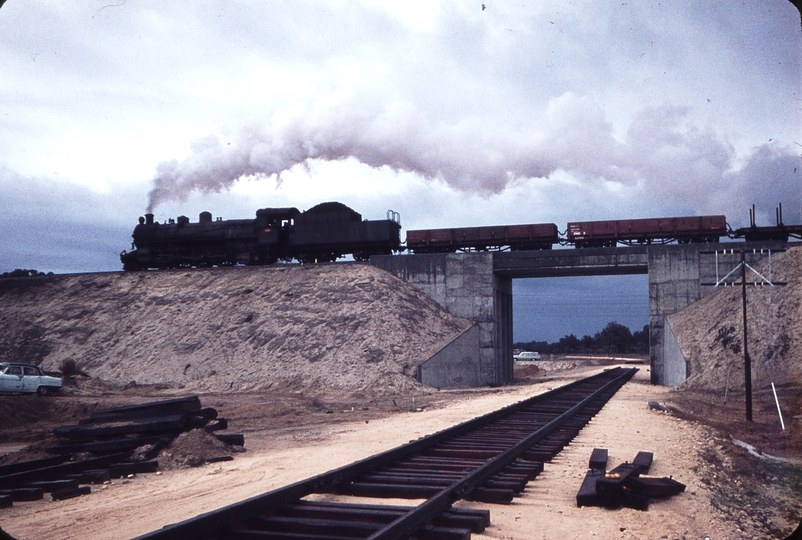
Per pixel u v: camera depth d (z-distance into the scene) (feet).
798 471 42.16
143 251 182.19
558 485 30.68
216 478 37.17
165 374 135.44
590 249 158.71
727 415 76.07
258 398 108.27
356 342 134.10
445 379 138.31
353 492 28.14
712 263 151.43
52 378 103.65
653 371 150.61
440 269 166.30
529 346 650.02
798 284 114.01
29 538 24.81
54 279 187.93
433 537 20.80
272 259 179.01
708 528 24.43
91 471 39.32
